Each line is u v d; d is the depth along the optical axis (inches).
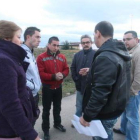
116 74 73.0
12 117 52.5
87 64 138.4
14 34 59.9
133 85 112.9
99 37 82.0
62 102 213.3
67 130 145.8
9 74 52.7
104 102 73.0
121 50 78.1
